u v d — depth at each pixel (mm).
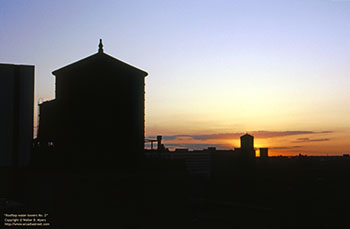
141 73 27250
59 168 23891
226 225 29984
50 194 21703
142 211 23812
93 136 24375
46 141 25609
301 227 30453
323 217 34250
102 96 25000
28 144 17422
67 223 21125
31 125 17500
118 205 22750
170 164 27969
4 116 16734
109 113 25156
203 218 32219
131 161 25656
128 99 26234
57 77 26641
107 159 24594
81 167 23688
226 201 45656
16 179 22688
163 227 24703
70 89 25344
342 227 30234
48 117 26125
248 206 40688
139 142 26469
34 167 24078
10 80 17375
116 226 22391
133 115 26391
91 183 21969
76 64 25172
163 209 25031
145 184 24297
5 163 16875
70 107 24781
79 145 23984
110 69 25547
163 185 25359
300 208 39594
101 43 25594
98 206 21953
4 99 16969
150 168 26562
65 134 24469
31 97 17625
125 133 25719
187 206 26859
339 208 38906
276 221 32656
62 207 21234
